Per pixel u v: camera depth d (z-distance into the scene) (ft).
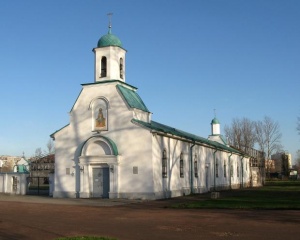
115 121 115.34
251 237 47.96
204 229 54.34
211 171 170.09
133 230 53.88
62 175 120.26
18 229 55.06
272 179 314.76
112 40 121.70
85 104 120.47
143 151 110.52
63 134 122.21
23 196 126.41
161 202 100.89
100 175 115.55
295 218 65.10
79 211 78.74
